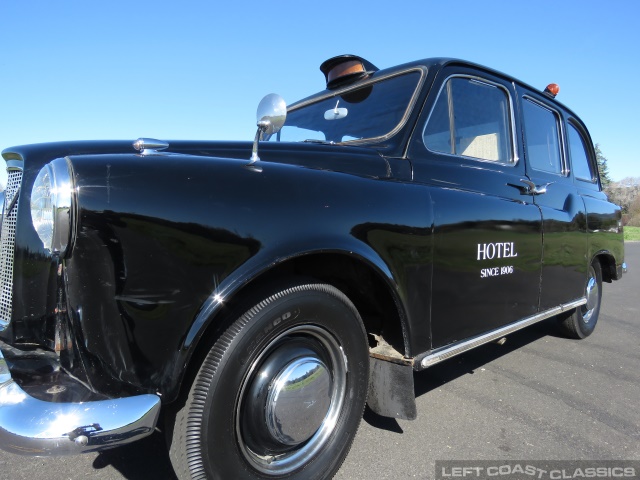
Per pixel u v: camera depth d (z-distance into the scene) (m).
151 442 2.33
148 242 1.42
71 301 1.45
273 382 1.69
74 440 1.31
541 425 2.64
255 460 1.69
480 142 2.88
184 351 1.45
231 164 1.67
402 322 2.09
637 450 2.39
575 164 4.16
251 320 1.57
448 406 2.86
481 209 2.53
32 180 1.69
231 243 1.53
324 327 1.83
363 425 2.58
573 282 3.66
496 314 2.69
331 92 3.12
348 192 1.91
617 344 4.40
